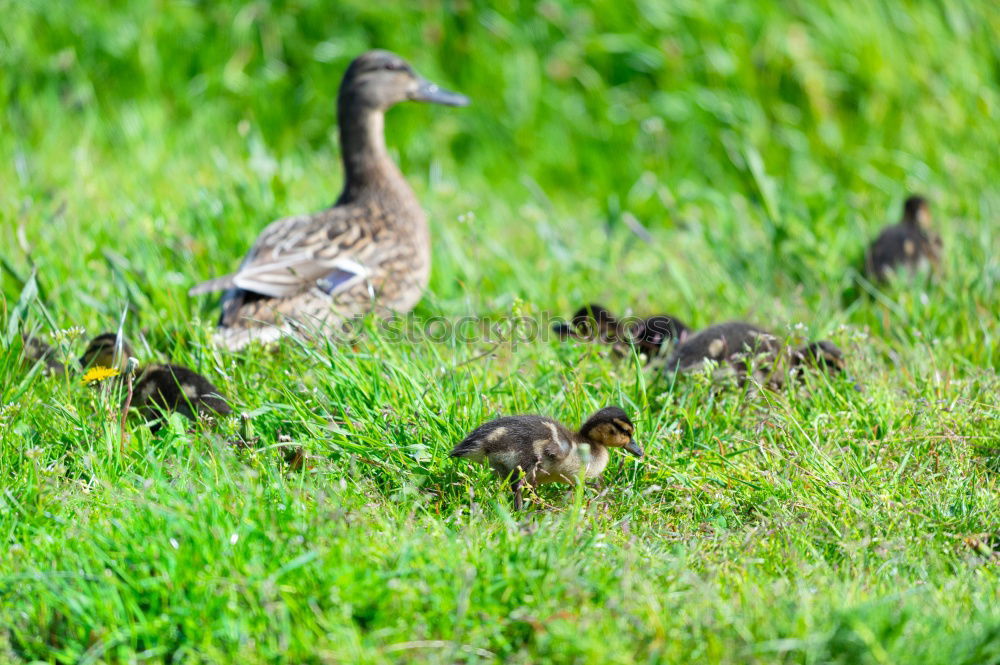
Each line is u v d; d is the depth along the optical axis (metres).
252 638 6.48
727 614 6.62
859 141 20.41
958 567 7.63
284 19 21.03
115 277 12.10
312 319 11.66
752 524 8.42
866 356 11.18
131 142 18.92
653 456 9.06
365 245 12.70
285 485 8.04
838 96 20.91
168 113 20.27
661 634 6.47
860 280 13.05
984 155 19.06
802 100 20.81
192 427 9.52
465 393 9.77
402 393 9.64
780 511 8.34
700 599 6.84
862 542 7.77
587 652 6.25
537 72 20.83
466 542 7.34
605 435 8.88
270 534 7.16
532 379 10.44
